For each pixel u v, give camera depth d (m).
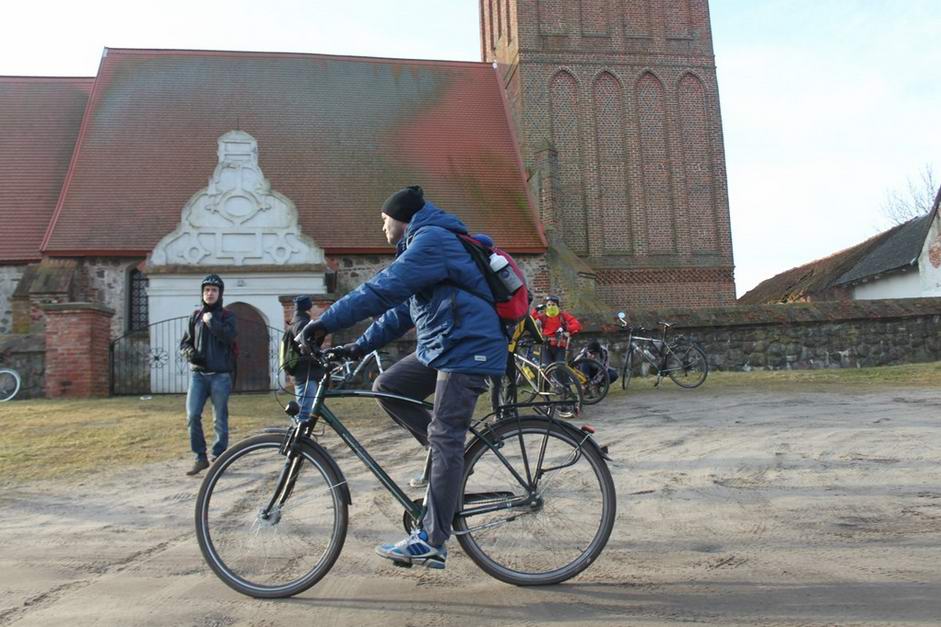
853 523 4.64
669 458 7.07
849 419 8.87
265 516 3.75
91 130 23.69
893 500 5.15
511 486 3.83
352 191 24.00
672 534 4.57
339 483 3.73
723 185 28.03
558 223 24.88
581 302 22.20
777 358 16.30
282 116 25.89
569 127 27.38
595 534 3.77
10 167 23.12
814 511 4.95
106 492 6.65
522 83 27.12
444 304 3.60
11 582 4.07
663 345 13.99
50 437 9.70
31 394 15.30
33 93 25.36
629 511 5.16
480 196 25.14
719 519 4.87
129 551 4.69
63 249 20.55
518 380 11.80
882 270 30.03
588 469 3.82
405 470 6.95
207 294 7.58
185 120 24.81
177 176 22.95
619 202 27.36
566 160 27.20
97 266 20.89
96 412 12.18
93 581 4.05
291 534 3.74
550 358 11.61
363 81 27.95
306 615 3.42
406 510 3.77
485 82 29.66
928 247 27.55
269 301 19.95
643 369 15.41
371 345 4.04
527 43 27.33
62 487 6.89
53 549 4.77
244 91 26.28
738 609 3.31
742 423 9.04
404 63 29.22
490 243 3.85
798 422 8.84
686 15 28.66
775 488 5.66
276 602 3.61
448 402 3.58
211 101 25.67
